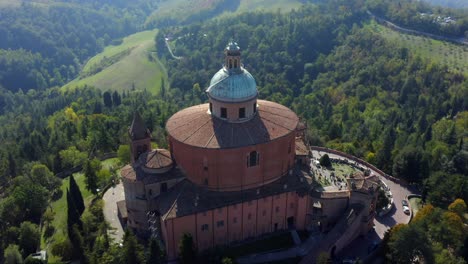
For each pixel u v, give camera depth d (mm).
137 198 125938
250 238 127375
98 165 166625
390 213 144750
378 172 169875
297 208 128875
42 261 121125
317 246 122312
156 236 123938
